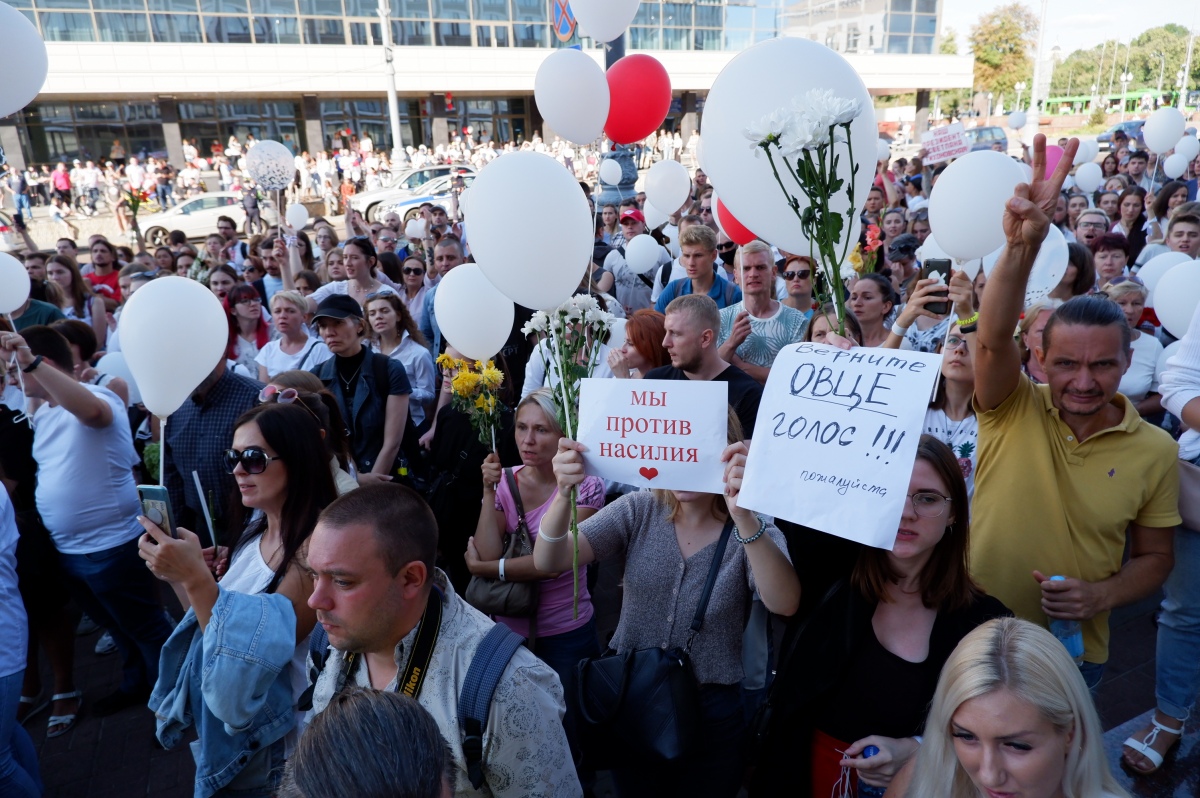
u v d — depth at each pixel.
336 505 1.66
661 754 2.06
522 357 5.62
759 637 2.39
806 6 34.88
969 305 2.77
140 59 26.39
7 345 3.18
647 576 2.30
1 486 2.67
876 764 1.78
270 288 8.25
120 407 3.65
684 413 2.03
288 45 28.19
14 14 3.36
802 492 1.75
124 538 3.61
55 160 26.84
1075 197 8.90
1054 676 1.44
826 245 1.69
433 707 1.62
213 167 25.95
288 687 2.09
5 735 2.54
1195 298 3.42
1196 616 2.80
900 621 1.89
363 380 4.30
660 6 31.48
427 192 21.44
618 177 10.09
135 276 7.29
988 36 57.22
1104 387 2.07
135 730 3.75
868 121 2.09
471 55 30.75
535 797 1.65
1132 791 2.87
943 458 1.79
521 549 3.00
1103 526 2.18
